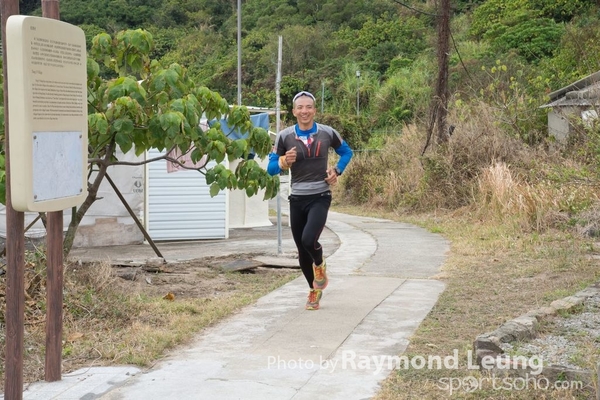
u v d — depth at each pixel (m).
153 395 4.96
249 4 62.22
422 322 6.73
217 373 5.39
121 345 6.08
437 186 19.00
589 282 8.20
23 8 45.97
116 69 8.00
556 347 5.54
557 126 19.39
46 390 5.11
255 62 51.19
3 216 13.13
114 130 6.99
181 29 59.22
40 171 4.23
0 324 6.50
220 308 7.43
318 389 5.02
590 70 20.53
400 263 10.40
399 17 53.34
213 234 14.72
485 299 7.67
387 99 38.50
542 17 40.81
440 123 20.22
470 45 40.06
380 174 23.16
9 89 4.08
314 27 55.00
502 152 18.06
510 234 12.67
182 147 7.53
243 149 8.13
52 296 5.27
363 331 6.48
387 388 5.00
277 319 6.99
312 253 7.06
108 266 8.17
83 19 55.78
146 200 14.38
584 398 4.68
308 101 7.01
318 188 7.04
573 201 12.76
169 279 9.36
